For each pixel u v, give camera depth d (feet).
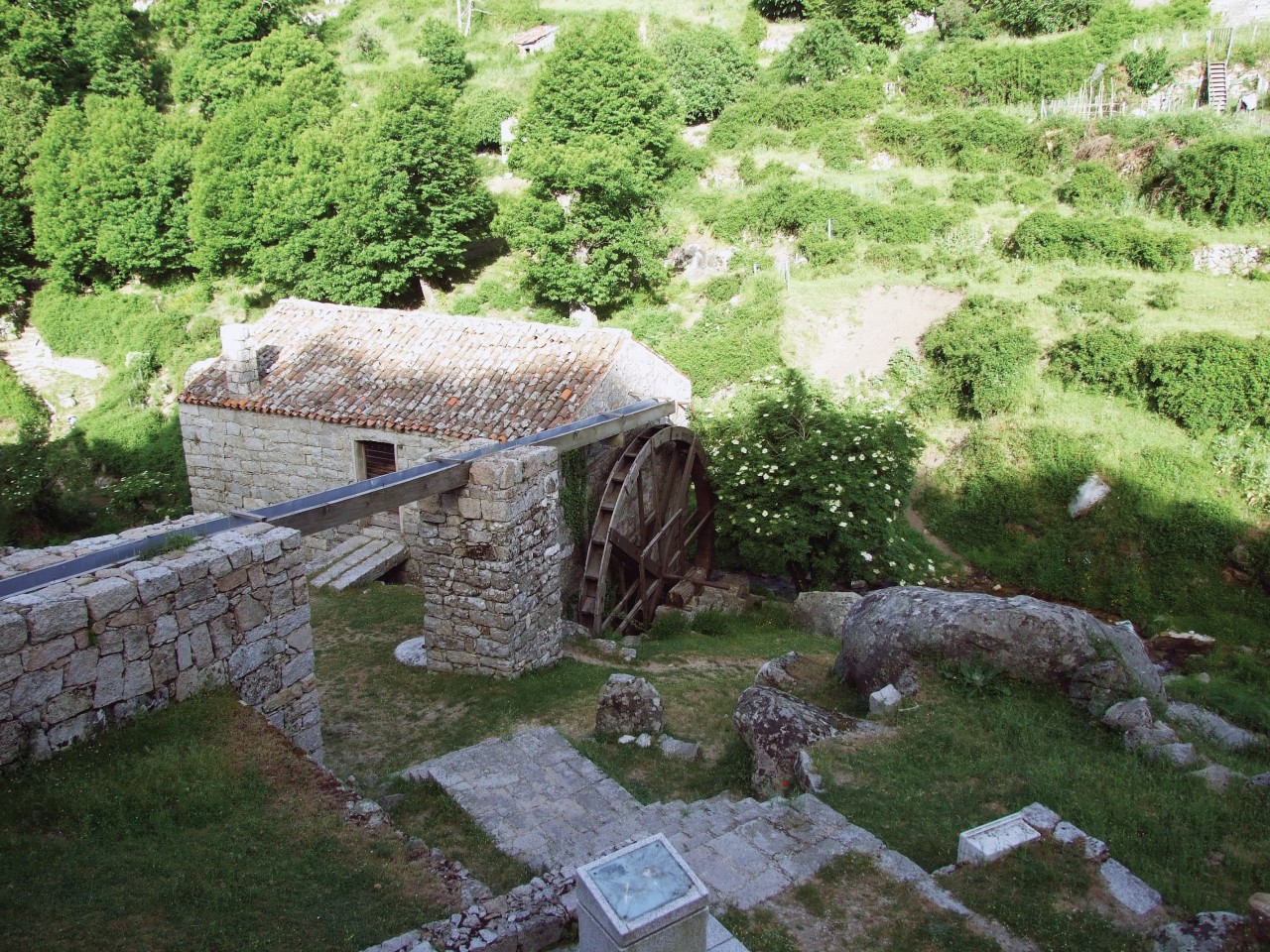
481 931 17.10
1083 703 26.68
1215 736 27.17
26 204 105.09
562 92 99.91
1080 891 18.61
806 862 19.86
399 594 47.16
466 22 148.25
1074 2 111.96
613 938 13.15
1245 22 104.73
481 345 53.21
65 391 95.55
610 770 27.48
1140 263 80.02
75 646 20.43
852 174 102.22
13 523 71.00
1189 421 64.44
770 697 27.61
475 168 100.22
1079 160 93.20
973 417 72.90
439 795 25.40
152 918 16.76
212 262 98.68
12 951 15.46
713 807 22.88
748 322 84.23
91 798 19.44
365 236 91.66
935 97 108.27
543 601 37.63
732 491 57.57
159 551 23.66
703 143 114.52
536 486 36.32
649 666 39.60
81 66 124.67
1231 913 17.20
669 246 95.40
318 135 94.32
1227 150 81.30
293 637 25.98
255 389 53.06
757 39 132.57
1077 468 64.80
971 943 17.25
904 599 31.19
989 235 88.28
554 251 90.58
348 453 50.60
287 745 22.80
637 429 52.39
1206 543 58.85
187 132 104.68
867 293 85.51
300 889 18.20
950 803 22.35
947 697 27.43
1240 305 71.67
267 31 133.90
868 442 55.57
